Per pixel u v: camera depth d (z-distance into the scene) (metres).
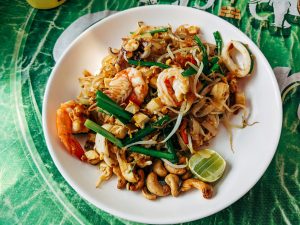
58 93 0.26
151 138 0.24
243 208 0.23
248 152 0.23
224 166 0.23
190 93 0.24
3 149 0.27
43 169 0.26
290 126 0.25
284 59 0.27
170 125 0.25
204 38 0.27
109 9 0.31
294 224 0.22
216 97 0.24
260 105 0.24
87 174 0.24
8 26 0.31
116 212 0.22
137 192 0.23
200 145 0.25
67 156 0.24
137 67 0.26
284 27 0.28
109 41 0.28
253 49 0.25
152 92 0.25
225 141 0.24
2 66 0.30
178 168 0.23
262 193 0.23
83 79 0.26
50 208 0.24
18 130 0.27
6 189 0.25
